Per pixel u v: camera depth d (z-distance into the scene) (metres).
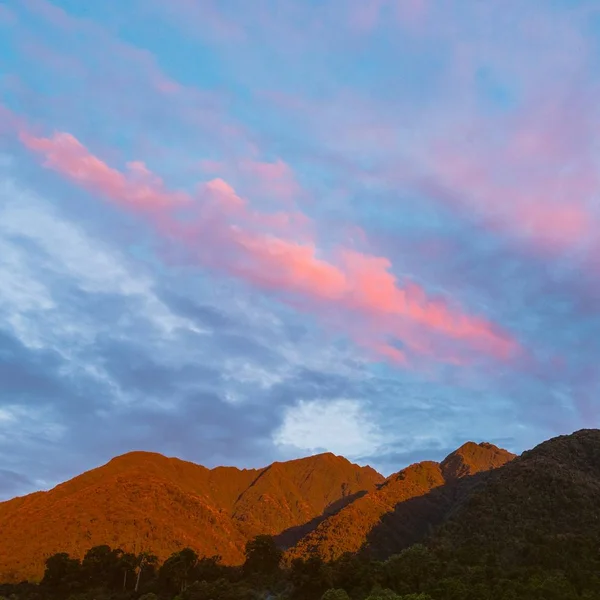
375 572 85.62
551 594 71.75
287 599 85.00
